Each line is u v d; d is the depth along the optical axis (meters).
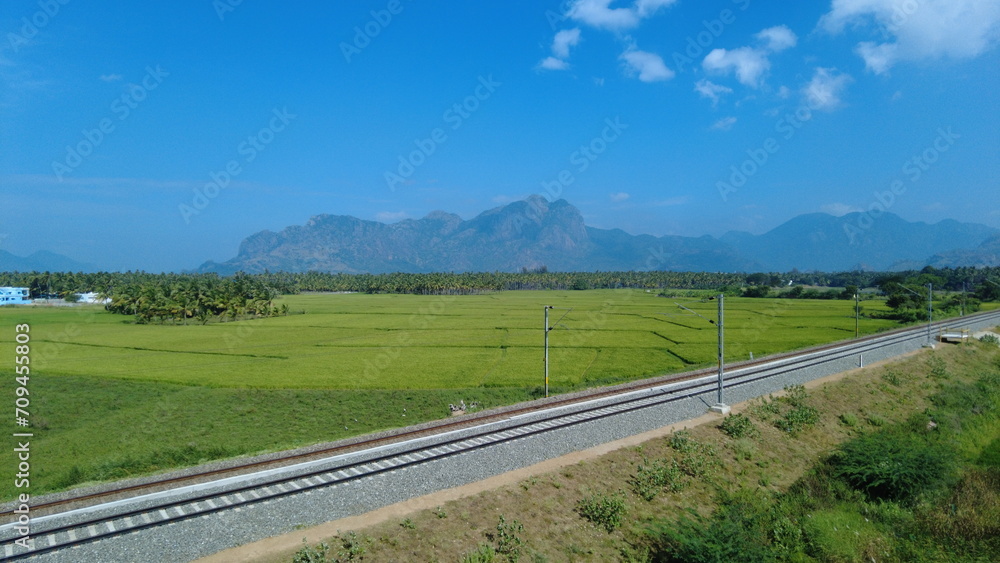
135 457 31.47
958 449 33.88
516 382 50.81
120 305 113.12
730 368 50.50
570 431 29.22
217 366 57.75
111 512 18.66
